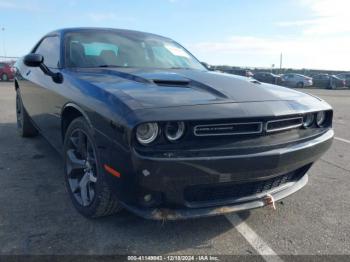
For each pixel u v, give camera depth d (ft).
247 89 8.78
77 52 11.23
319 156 9.26
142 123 6.59
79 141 9.05
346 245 8.23
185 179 6.98
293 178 9.43
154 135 6.78
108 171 7.52
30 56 10.77
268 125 7.68
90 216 8.75
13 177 11.82
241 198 8.05
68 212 9.31
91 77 9.32
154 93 7.66
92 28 12.92
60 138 10.72
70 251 7.55
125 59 11.55
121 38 12.66
